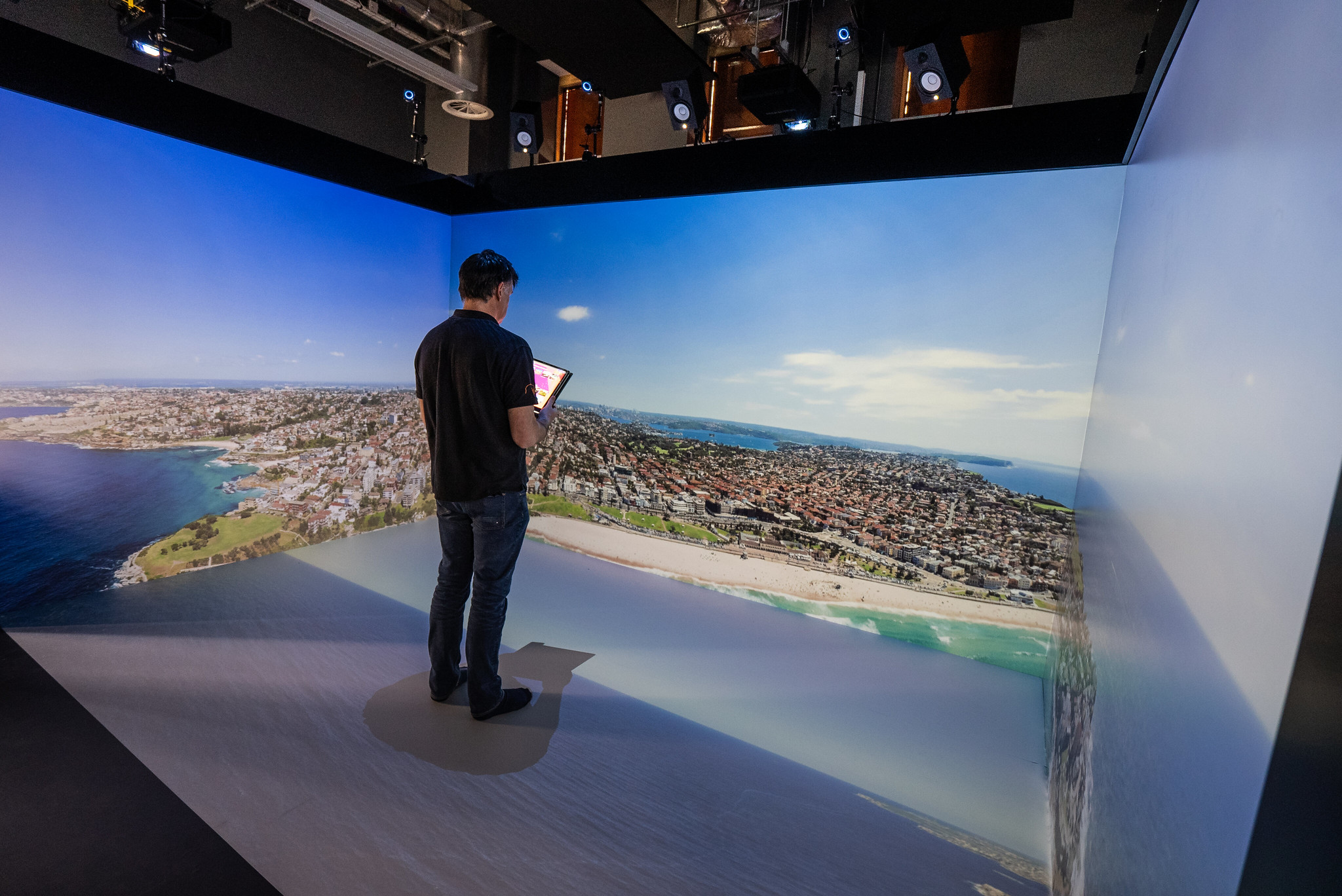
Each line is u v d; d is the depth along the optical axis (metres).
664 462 3.67
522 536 2.05
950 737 2.15
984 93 4.50
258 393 3.43
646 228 3.62
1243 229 0.66
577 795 1.75
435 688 2.18
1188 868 0.55
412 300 4.25
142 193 2.89
